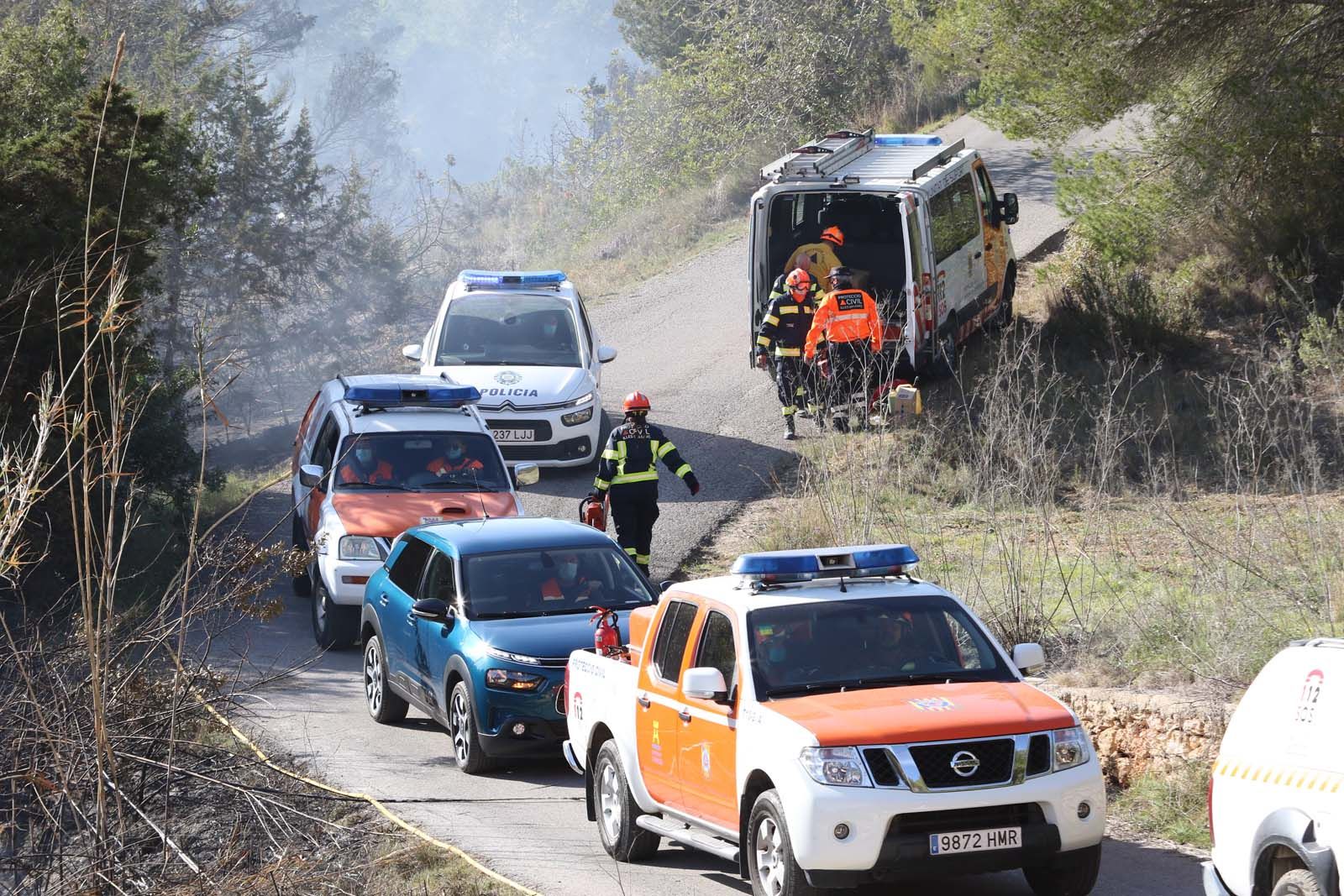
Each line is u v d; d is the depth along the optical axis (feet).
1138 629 129.59
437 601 135.13
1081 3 230.48
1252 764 71.41
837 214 239.71
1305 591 130.00
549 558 141.90
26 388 164.04
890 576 99.09
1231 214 256.73
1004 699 85.40
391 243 449.48
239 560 98.58
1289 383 205.87
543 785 126.21
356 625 174.09
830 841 78.74
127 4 426.10
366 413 194.18
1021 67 247.29
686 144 508.12
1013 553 148.25
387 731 146.00
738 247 412.16
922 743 80.48
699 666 94.99
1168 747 108.06
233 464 361.10
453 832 108.27
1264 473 186.80
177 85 414.62
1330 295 242.99
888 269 237.66
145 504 225.97
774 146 483.10
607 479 169.58
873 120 491.31
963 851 79.46
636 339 334.85
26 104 229.86
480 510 176.86
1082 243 298.35
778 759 82.43
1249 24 230.48
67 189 178.40
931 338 226.17
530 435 230.68
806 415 244.42
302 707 152.97
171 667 101.81
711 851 91.25
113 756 85.20
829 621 92.12
